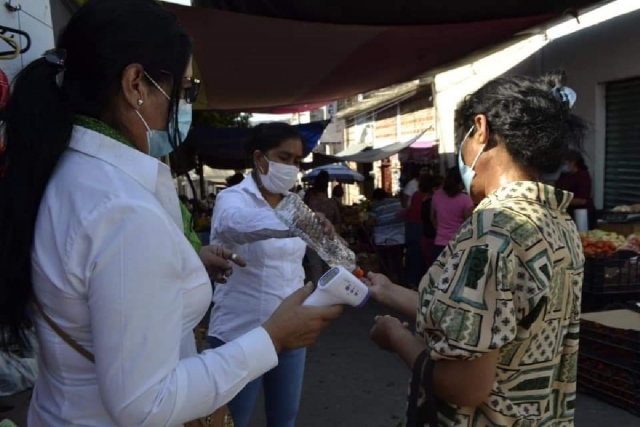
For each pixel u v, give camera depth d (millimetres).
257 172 2695
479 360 1332
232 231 2463
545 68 8742
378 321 1746
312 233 2049
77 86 1243
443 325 1350
